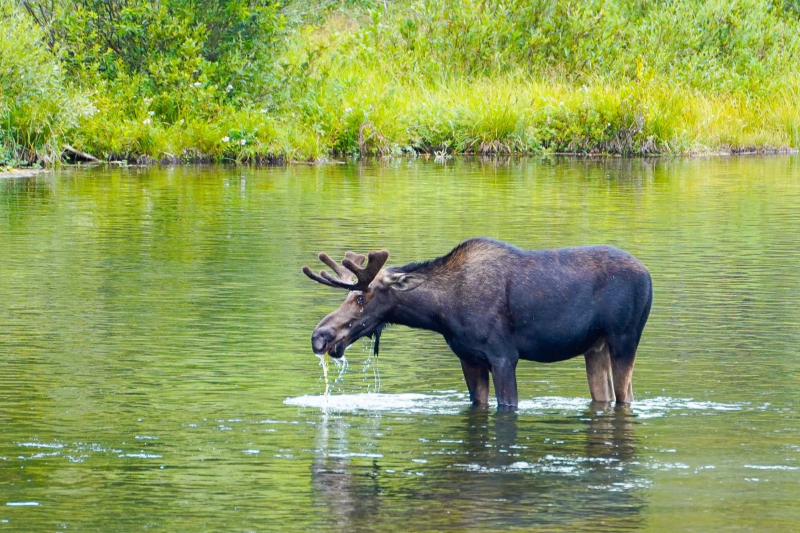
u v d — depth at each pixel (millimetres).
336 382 30719
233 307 39000
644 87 100000
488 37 106000
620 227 56094
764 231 55438
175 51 91062
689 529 20297
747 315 38125
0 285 42344
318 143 89062
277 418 27438
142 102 87312
